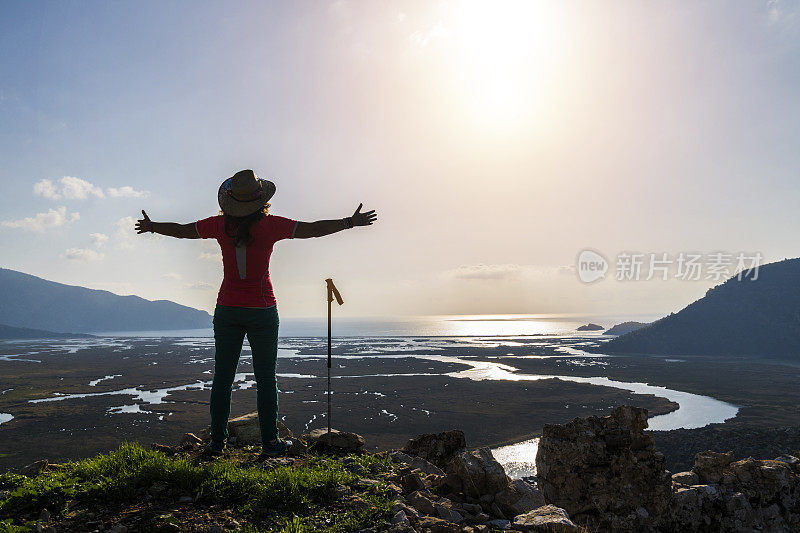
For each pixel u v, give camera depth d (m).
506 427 101.38
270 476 4.76
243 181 5.20
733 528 6.48
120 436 94.12
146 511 4.06
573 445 5.98
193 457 5.64
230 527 3.90
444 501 4.87
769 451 56.03
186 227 5.51
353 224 5.36
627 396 137.62
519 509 4.89
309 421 106.25
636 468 6.01
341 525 4.06
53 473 4.69
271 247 5.52
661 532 6.01
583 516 5.85
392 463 6.39
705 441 63.06
